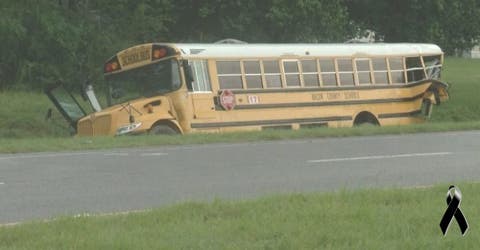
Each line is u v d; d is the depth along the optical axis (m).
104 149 28.34
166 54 34.00
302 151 27.67
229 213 13.95
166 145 29.70
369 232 11.91
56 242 11.36
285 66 37.06
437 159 25.11
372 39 67.81
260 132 32.97
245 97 35.53
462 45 64.56
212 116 34.50
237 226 12.51
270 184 19.62
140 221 13.15
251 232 12.04
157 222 13.09
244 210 14.10
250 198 16.23
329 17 56.41
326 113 38.06
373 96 39.78
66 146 28.44
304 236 11.61
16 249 11.05
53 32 51.97
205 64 34.66
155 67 34.44
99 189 18.78
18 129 42.41
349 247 11.01
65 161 24.52
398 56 41.12
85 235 11.85
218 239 11.61
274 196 15.68
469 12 61.62
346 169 22.62
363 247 10.95
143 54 34.72
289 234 11.81
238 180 20.38
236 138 31.62
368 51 40.06
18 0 51.91
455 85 69.06
